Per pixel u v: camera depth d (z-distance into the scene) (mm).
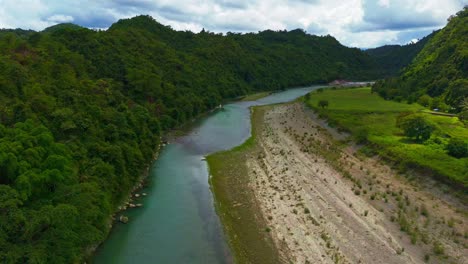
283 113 98688
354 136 67688
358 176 50219
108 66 78375
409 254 31812
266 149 64375
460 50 105125
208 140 71812
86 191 30859
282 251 32344
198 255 31812
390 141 60000
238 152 62969
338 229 35906
